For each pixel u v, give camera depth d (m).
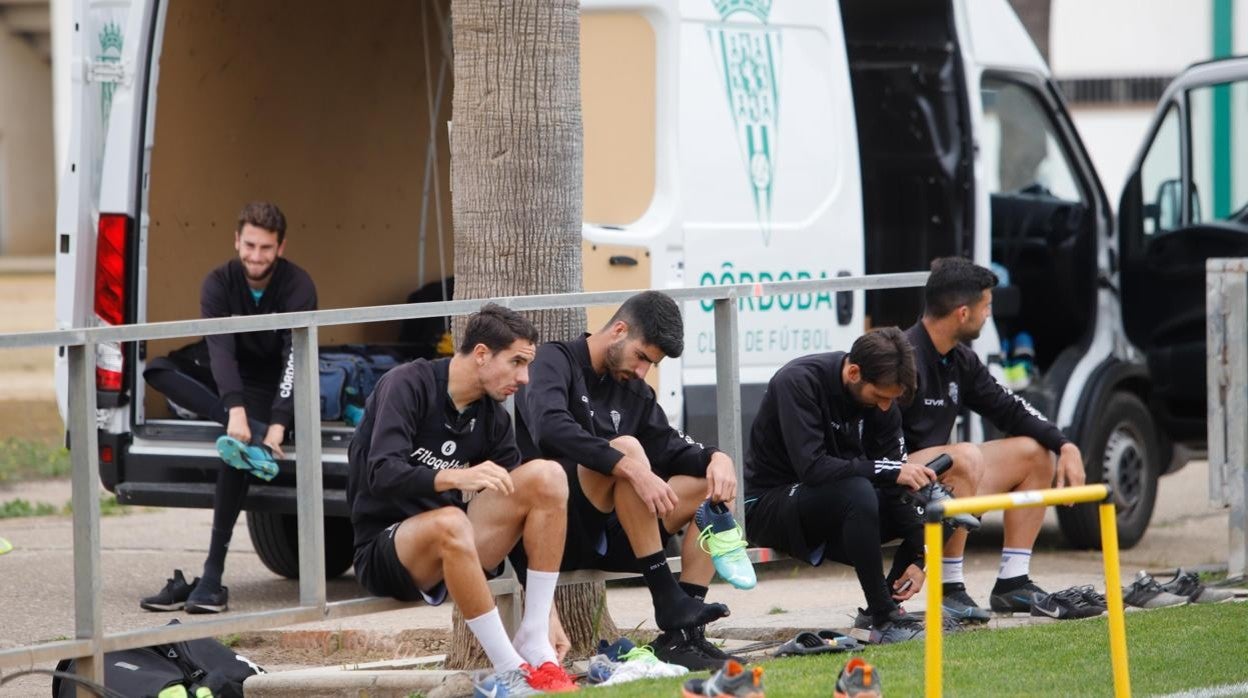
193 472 13.42
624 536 10.09
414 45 16.62
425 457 9.34
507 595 10.02
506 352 9.21
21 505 18.97
